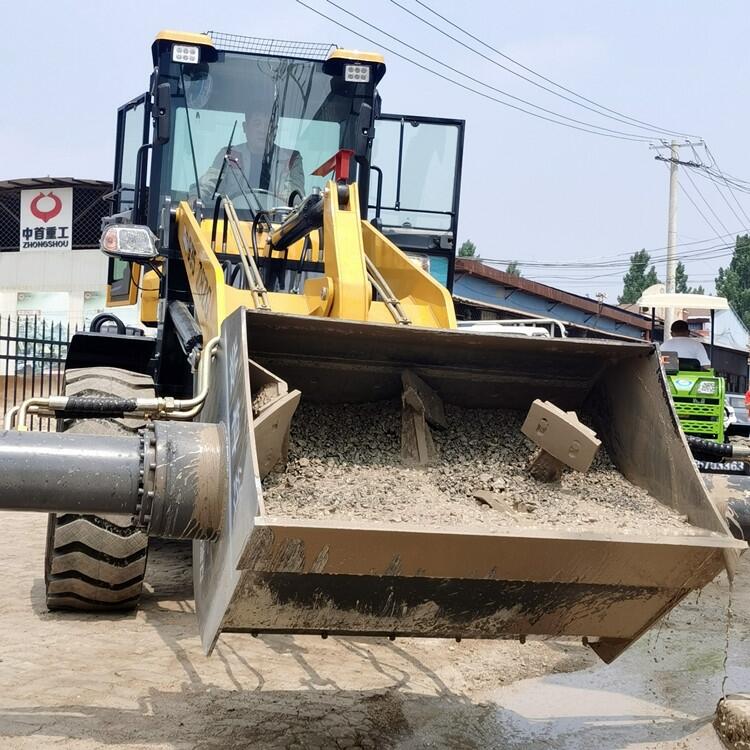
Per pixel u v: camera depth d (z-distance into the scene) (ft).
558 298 90.48
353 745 12.07
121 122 24.27
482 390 13.25
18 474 10.27
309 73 22.38
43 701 12.83
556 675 16.06
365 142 22.58
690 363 33.68
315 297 16.19
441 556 9.50
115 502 10.50
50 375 46.65
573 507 11.17
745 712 12.84
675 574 10.05
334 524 9.11
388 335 11.83
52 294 97.50
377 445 12.46
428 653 16.57
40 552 23.45
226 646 15.92
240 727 12.34
